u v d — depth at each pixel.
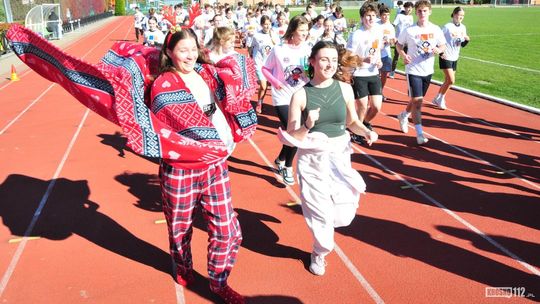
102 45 24.42
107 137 8.02
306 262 4.12
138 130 3.00
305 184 3.70
